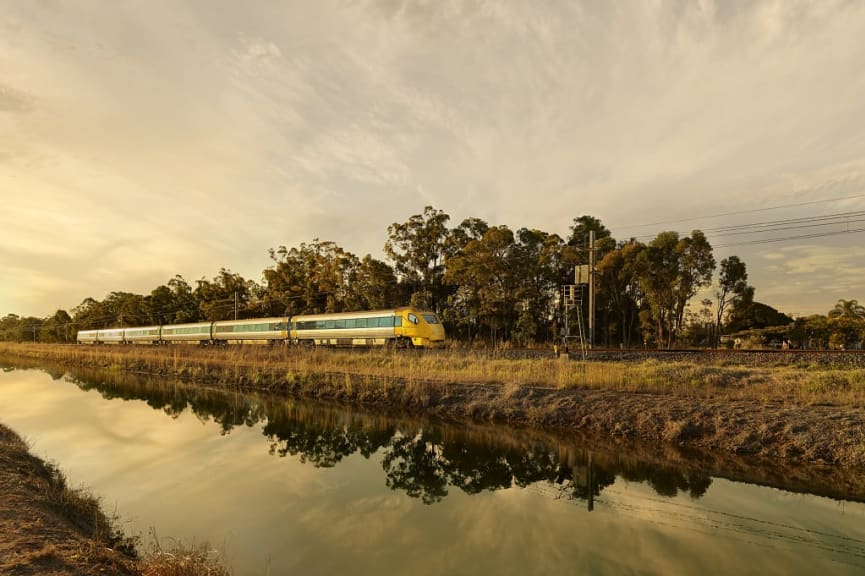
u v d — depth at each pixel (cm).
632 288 3984
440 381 1973
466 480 1092
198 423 1764
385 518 865
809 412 1220
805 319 3772
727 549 712
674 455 1173
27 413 1984
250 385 2581
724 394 1445
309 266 5553
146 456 1305
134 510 905
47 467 1141
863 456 1027
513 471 1141
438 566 674
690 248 3412
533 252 4009
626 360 2162
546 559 692
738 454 1146
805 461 1073
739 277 3641
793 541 733
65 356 5106
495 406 1636
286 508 918
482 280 3766
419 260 4478
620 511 875
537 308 4144
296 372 2514
